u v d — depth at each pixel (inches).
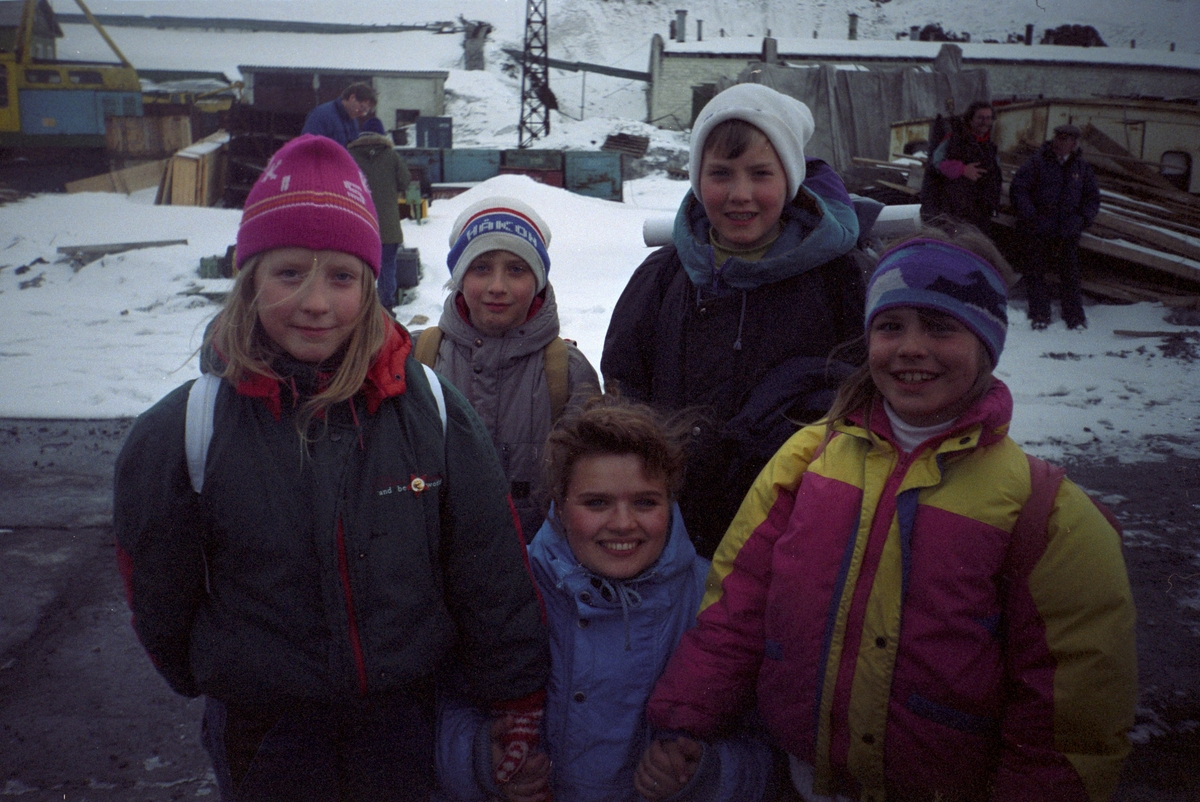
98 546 134.2
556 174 644.1
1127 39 1696.6
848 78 651.5
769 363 71.4
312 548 50.3
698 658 59.7
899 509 53.1
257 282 50.1
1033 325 282.7
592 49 2004.2
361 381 50.7
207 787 82.2
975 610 50.9
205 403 50.0
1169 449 174.2
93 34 1547.7
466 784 59.9
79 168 689.0
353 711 52.5
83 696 96.3
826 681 54.7
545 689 62.1
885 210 80.0
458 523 55.6
